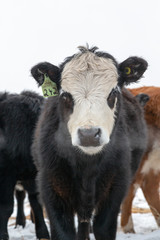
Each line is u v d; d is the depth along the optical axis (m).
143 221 10.55
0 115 9.02
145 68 6.74
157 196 9.95
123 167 6.80
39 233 8.85
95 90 6.14
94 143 5.70
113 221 6.70
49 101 7.37
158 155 9.87
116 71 6.57
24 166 8.83
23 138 8.82
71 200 6.70
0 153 8.69
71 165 6.58
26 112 9.05
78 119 5.93
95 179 6.64
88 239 7.64
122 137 7.02
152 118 9.91
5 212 8.59
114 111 6.44
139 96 9.44
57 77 6.65
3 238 8.41
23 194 10.48
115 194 6.73
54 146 6.67
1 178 8.65
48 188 6.67
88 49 6.80
